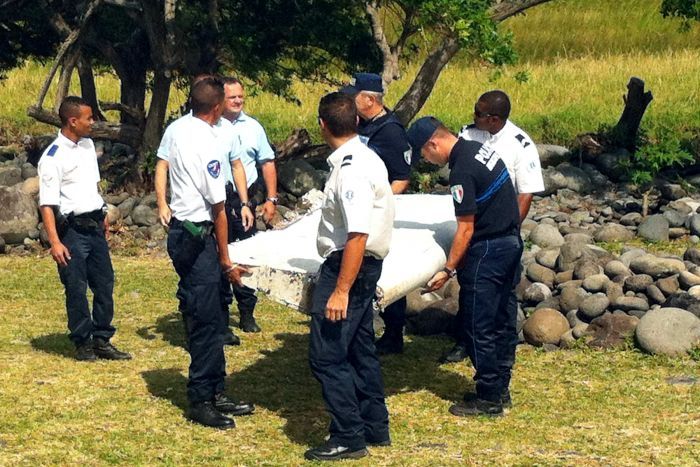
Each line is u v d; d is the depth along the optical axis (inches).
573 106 801.6
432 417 279.6
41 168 312.2
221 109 264.4
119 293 415.5
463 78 917.2
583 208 561.0
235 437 264.7
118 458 249.4
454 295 361.7
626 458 248.8
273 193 354.6
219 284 268.7
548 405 287.4
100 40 622.5
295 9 582.2
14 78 925.8
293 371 320.5
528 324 341.7
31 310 388.2
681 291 346.9
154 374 313.7
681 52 1037.2
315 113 815.1
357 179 235.1
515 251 272.1
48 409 281.7
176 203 265.3
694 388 297.1
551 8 1223.5
